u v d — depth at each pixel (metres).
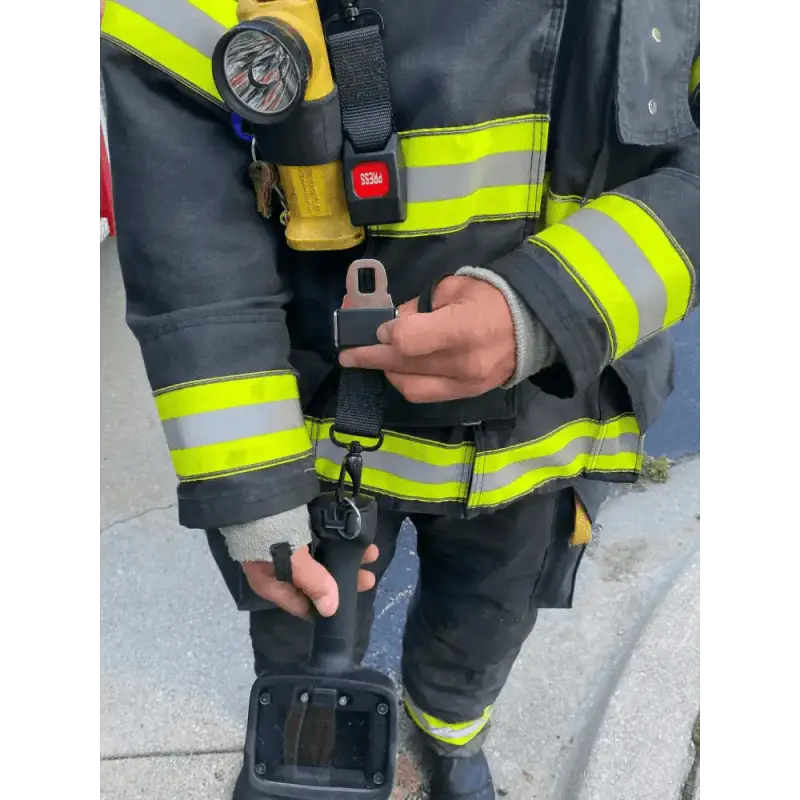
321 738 0.74
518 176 0.75
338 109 0.67
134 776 1.40
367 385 0.73
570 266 0.66
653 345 0.92
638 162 0.76
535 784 1.41
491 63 0.68
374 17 0.66
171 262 0.70
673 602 1.62
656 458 2.12
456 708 1.23
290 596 0.74
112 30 0.68
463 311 0.63
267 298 0.74
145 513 1.92
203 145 0.70
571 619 1.69
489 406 0.81
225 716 1.50
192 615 1.68
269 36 0.60
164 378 0.71
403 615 1.70
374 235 0.75
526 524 0.98
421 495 0.87
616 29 0.70
